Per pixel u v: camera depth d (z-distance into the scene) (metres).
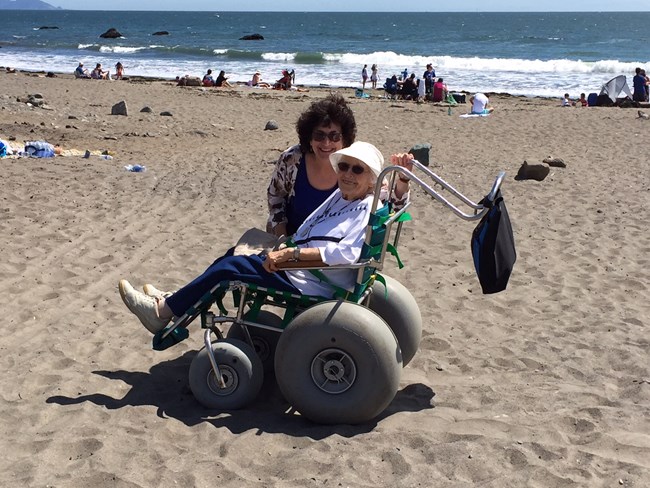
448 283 6.93
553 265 7.48
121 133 15.84
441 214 9.41
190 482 3.59
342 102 4.47
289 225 4.80
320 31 107.81
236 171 11.90
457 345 5.56
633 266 7.43
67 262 7.24
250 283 4.38
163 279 6.89
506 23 150.00
